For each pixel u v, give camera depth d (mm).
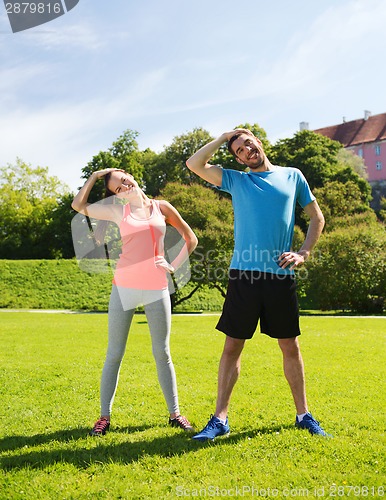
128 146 43562
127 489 2770
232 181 3830
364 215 26109
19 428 3957
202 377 5914
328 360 7027
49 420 4188
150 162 44594
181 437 3650
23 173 46219
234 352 3746
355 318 15047
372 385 5352
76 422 4125
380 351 7871
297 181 3893
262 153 3836
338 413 4238
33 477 2949
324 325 12500
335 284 19672
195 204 21109
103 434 3742
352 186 34281
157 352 3945
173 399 3988
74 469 3055
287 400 4730
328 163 39000
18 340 9742
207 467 3068
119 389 5250
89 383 5641
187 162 3836
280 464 3084
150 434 3729
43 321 14648
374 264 19562
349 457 3182
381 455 3219
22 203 41844
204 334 10273
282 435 3580
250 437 3617
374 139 62844
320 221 3967
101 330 11617
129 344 8719
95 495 2725
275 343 8562
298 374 3801
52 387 5457
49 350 8320
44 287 26188
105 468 3068
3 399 4934
